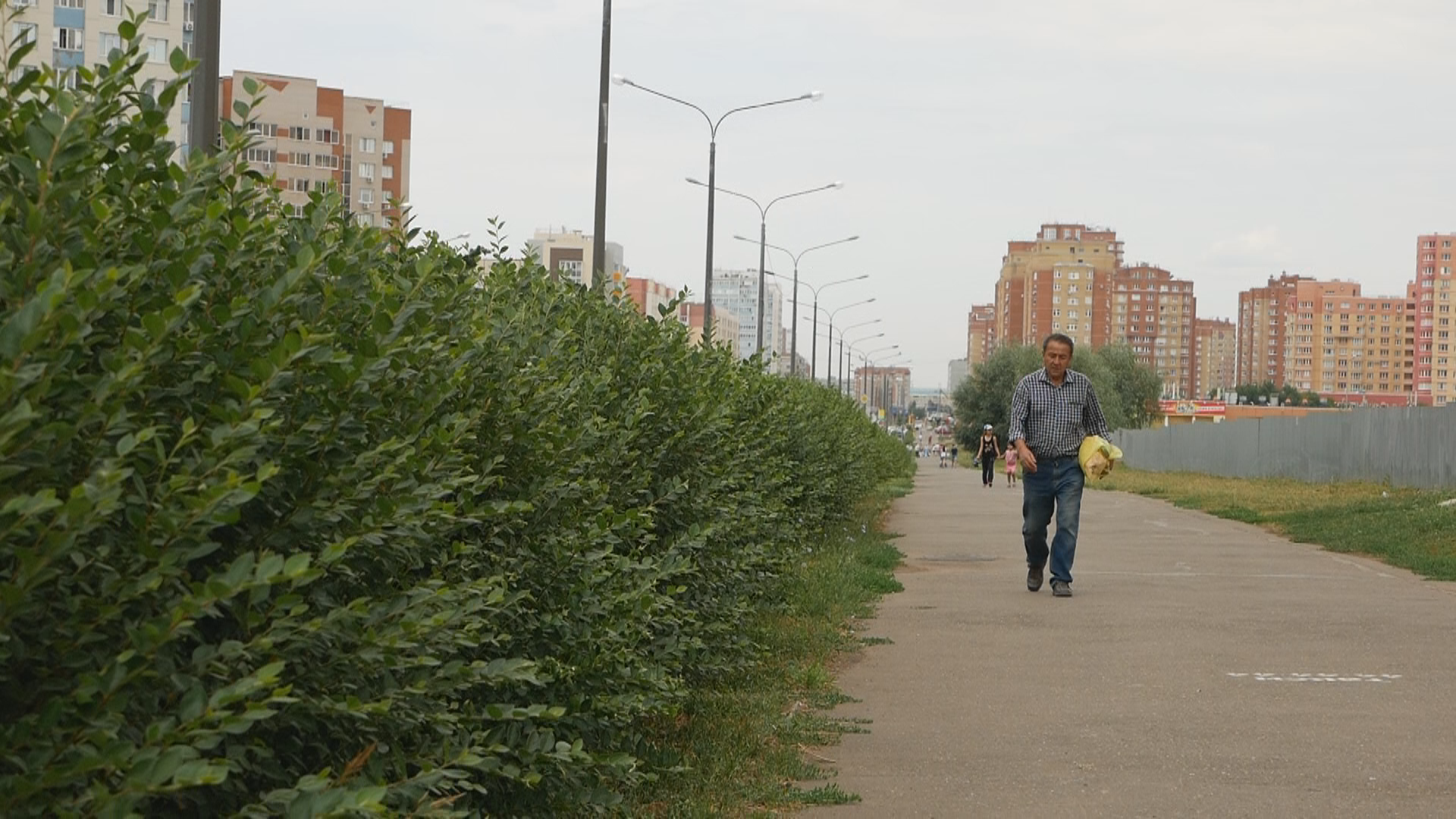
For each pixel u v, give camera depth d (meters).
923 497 38.41
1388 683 9.28
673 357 8.71
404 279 4.56
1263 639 11.07
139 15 3.65
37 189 3.14
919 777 6.90
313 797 3.06
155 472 3.11
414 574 4.68
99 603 2.92
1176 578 15.50
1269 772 7.00
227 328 3.45
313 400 3.64
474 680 4.16
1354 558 18.16
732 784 6.57
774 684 8.94
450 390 4.21
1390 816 6.25
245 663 3.25
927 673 9.66
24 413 2.53
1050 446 13.82
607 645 5.77
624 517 6.26
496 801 5.12
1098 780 6.84
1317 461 42.69
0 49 3.42
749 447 10.85
